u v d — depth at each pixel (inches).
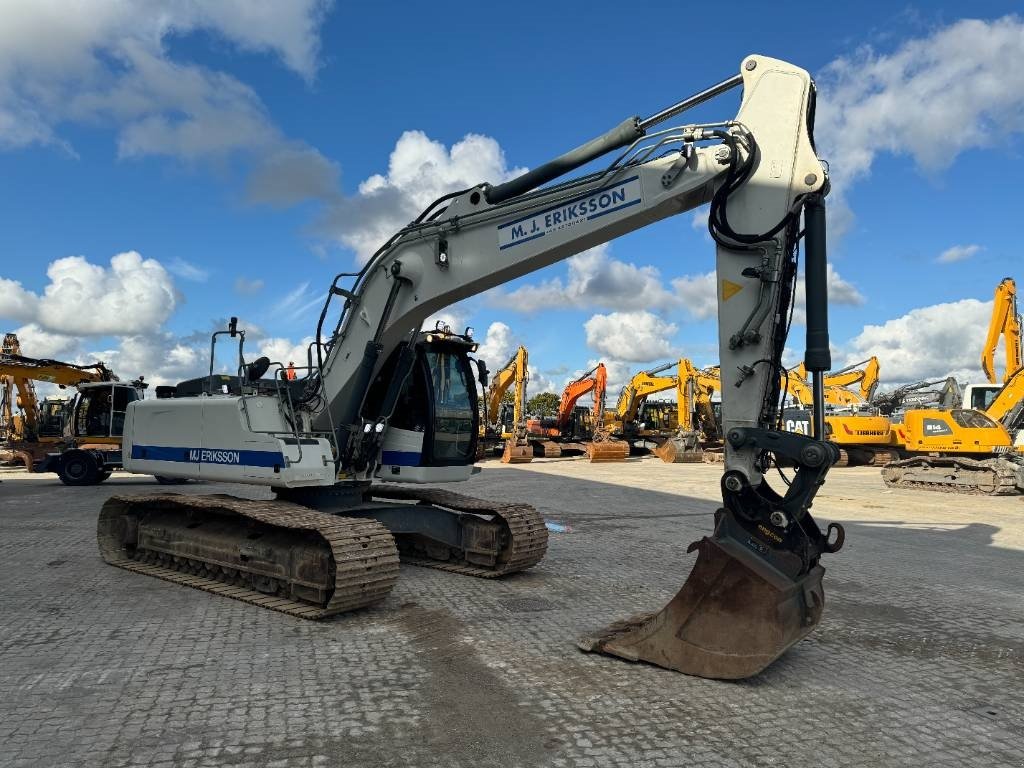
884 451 1176.8
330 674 190.1
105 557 335.6
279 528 273.4
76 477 737.0
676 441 1263.5
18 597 271.3
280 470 283.7
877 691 184.1
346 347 305.7
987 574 331.0
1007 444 737.0
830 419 1163.3
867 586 304.8
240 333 312.8
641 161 229.3
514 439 1235.9
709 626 189.2
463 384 340.2
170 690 177.3
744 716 166.4
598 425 1395.2
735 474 193.9
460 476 335.0
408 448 319.9
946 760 146.6
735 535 193.0
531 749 147.6
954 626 245.1
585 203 241.3
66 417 796.0
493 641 219.9
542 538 313.9
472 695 176.4
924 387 1213.1
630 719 163.3
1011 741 156.3
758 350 206.5
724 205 211.5
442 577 311.0
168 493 335.9
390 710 166.4
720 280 212.7
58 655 203.2
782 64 212.1
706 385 1430.9
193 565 305.0
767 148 209.3
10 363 850.1
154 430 341.4
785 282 208.1
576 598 275.1
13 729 154.0
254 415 303.1
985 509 583.8
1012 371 878.4
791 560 185.0
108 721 158.6
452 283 273.6
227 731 154.0
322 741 149.8
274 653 207.0
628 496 653.3
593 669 195.5
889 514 550.0
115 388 770.8
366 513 312.0
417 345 322.7
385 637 223.8
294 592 256.7
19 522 468.8
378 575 244.4
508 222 259.8
